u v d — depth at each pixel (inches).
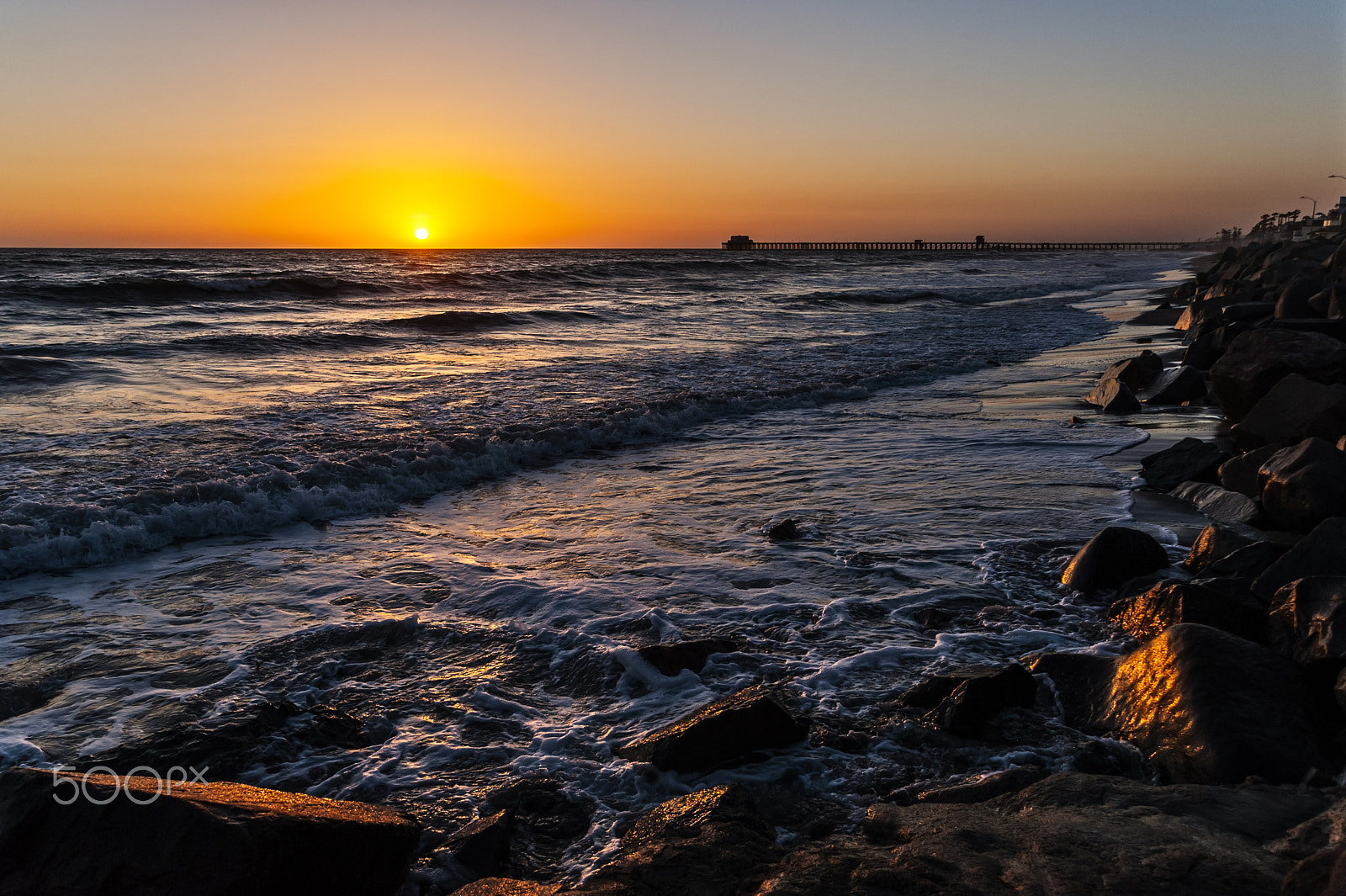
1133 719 143.8
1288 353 366.0
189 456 334.6
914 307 1338.6
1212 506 274.1
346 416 425.7
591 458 378.0
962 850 102.7
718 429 437.4
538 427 402.0
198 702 160.2
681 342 816.3
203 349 641.0
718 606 207.5
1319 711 135.7
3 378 487.8
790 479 333.7
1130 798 115.0
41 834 96.7
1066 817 109.8
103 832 96.1
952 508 286.5
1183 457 321.4
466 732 151.9
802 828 120.6
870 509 288.0
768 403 499.8
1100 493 300.8
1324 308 523.8
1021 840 104.5
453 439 368.5
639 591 218.2
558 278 1669.5
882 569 230.8
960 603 206.2
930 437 408.2
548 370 605.6
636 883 101.6
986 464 348.5
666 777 135.9
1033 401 508.7
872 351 747.4
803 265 2871.6
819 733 147.3
